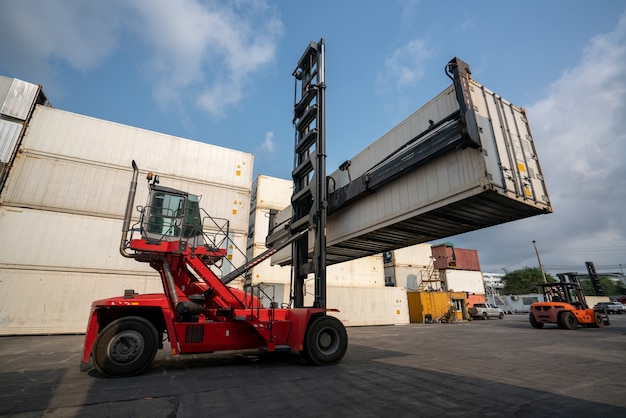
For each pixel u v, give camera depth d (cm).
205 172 1962
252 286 827
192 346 658
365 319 2400
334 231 1146
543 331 1655
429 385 532
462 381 561
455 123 662
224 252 789
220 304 757
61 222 1514
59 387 512
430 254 4031
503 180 651
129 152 1775
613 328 1770
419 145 752
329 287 2334
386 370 663
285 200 2636
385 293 2552
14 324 1322
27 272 1394
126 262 1584
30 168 1523
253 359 810
